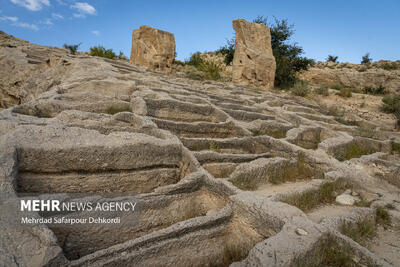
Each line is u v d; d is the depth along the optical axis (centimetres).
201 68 1936
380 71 2127
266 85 1634
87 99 658
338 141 696
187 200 396
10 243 213
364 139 766
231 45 2622
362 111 1385
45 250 216
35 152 329
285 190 459
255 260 245
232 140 611
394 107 1380
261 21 2342
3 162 292
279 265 233
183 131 626
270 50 1680
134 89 813
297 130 745
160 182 441
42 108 543
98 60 1308
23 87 1220
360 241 324
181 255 296
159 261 279
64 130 393
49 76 1223
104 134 441
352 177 525
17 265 199
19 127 370
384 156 664
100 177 379
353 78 2247
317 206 416
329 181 476
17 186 317
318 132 802
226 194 383
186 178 399
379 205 428
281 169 531
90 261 238
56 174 347
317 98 1541
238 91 1252
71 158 352
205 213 398
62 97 630
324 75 2427
